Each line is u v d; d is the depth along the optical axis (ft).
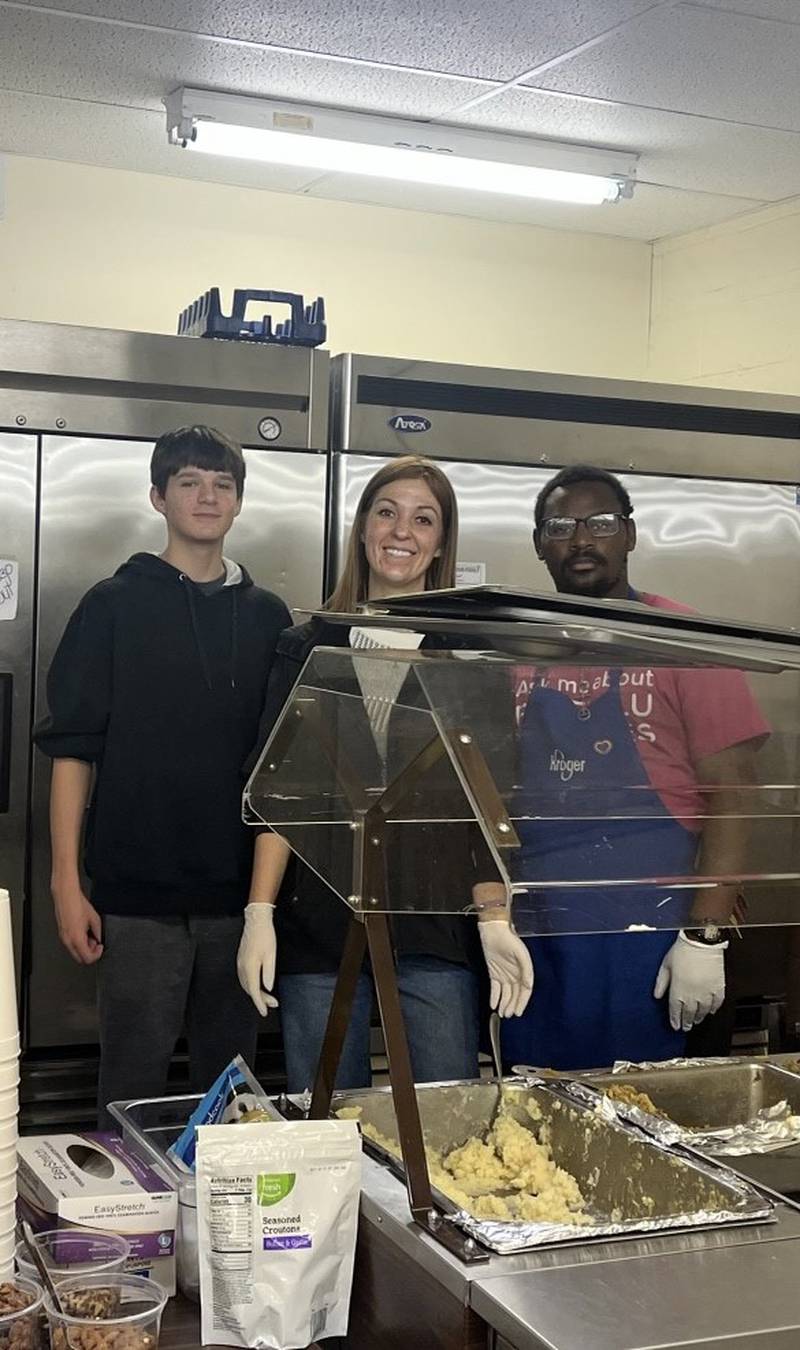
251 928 8.24
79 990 10.10
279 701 8.94
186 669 9.64
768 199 12.78
